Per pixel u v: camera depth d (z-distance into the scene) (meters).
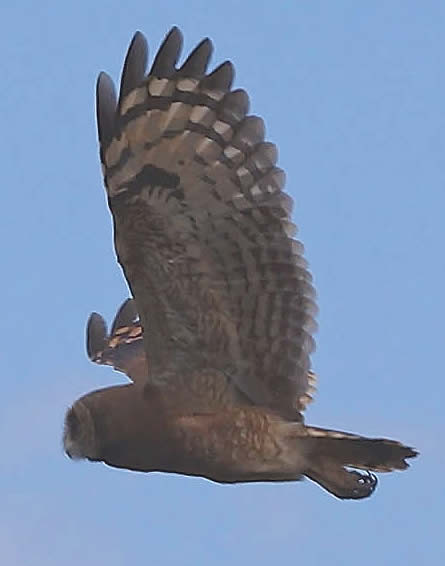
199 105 17.47
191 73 17.42
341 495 18.28
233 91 17.50
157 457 18.02
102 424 17.98
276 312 17.80
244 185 17.58
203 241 17.62
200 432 17.91
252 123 17.53
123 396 18.00
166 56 17.36
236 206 17.61
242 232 17.66
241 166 17.58
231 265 17.72
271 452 18.00
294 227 17.62
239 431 17.94
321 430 18.02
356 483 18.23
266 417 17.98
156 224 17.55
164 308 17.75
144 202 17.50
